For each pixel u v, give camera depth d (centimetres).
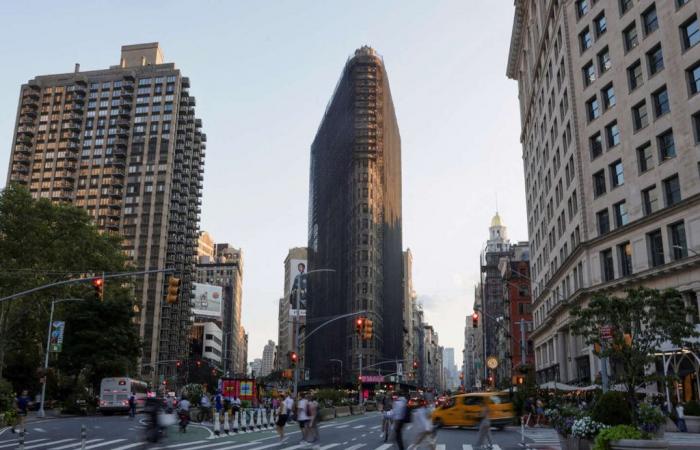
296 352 4906
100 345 6625
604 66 5256
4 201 6050
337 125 14288
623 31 4972
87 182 16300
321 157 15775
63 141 16688
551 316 6706
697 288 3950
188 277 17762
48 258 6253
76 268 6488
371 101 13538
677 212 4191
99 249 6919
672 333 2475
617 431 1456
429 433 2020
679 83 4294
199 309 19425
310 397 2872
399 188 16338
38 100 17125
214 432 3077
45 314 6631
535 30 7675
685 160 4191
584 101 5478
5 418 3152
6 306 6197
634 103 4772
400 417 2061
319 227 15400
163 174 16100
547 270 7281
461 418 3512
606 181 5100
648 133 4594
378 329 12669
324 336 13812
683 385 4062
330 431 3403
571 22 5781
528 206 8738
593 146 5353
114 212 16000
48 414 5600
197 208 18812
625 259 4816
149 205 15900
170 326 15688
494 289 15862
